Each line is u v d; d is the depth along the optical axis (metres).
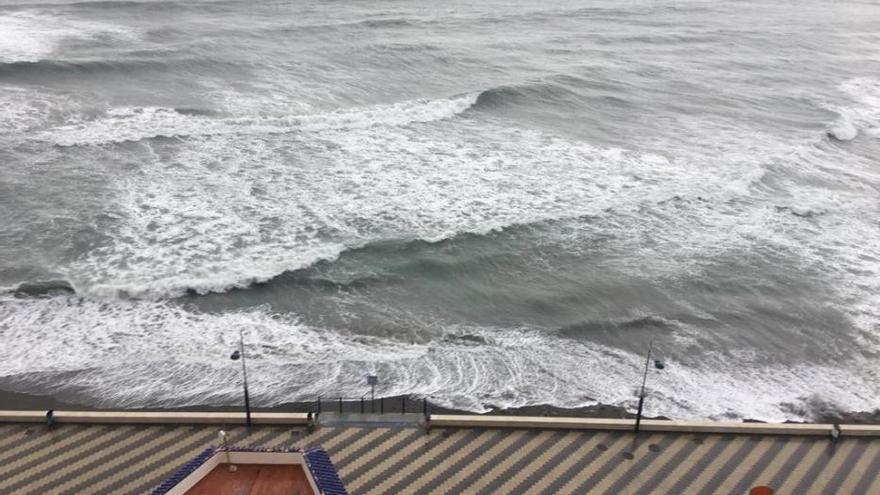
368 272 32.59
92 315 29.11
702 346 29.02
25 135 43.66
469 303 31.16
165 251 32.88
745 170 43.50
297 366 26.97
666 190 40.66
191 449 22.67
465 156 43.91
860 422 25.19
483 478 21.69
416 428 23.77
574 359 28.03
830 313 31.38
